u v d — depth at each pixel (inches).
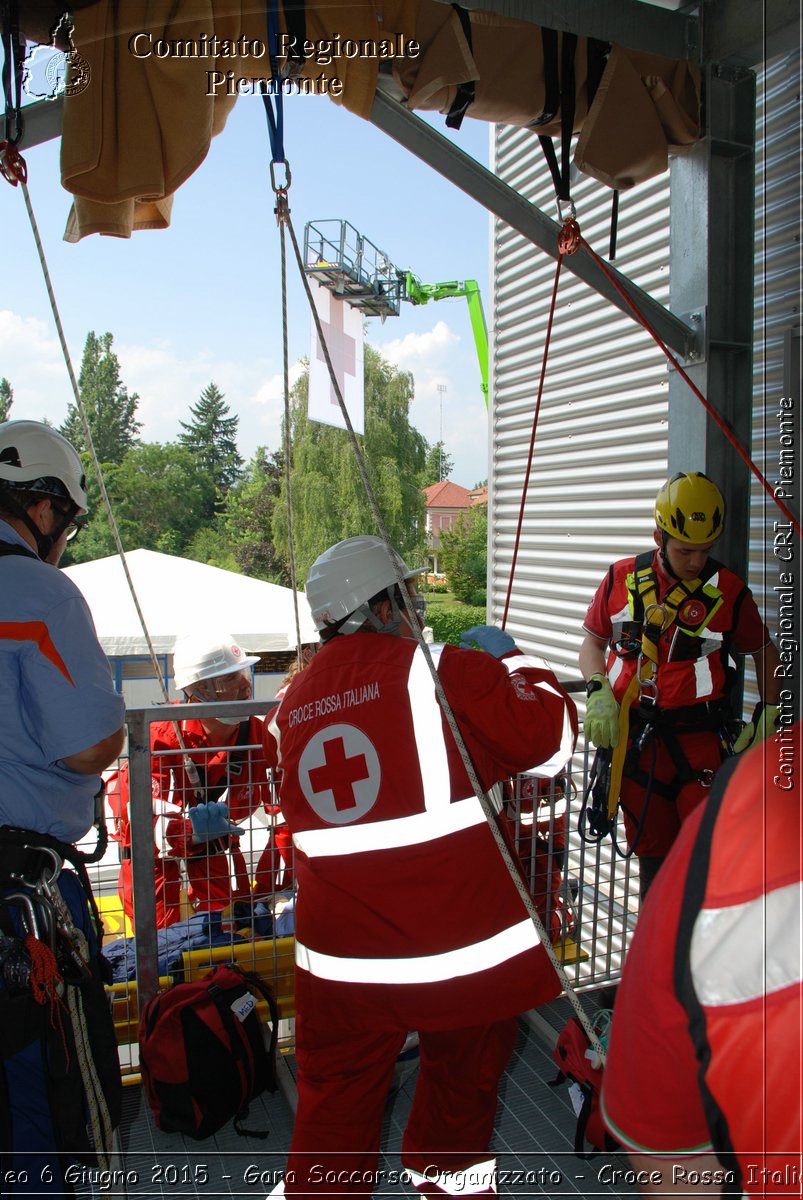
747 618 102.8
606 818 108.7
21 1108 63.2
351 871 66.1
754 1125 29.1
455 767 66.1
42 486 72.9
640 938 32.5
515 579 235.5
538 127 110.8
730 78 120.2
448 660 68.9
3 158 78.3
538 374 223.6
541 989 67.1
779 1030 28.5
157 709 96.1
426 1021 65.3
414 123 107.1
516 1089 98.6
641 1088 31.7
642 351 186.4
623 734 106.2
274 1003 98.0
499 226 241.3
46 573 68.4
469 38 98.3
